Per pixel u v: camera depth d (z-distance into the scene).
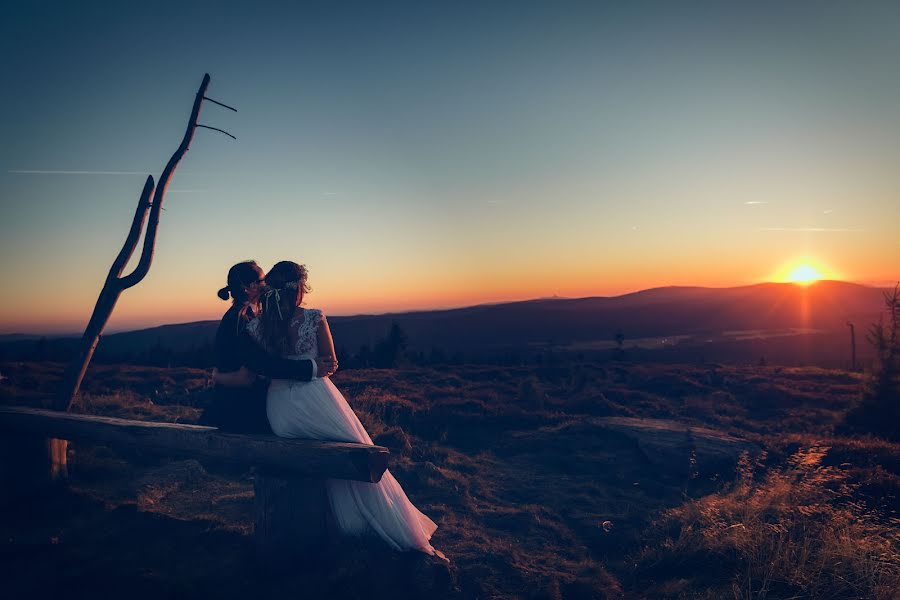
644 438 8.36
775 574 4.05
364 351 42.38
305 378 4.37
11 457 5.54
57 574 4.08
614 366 21.53
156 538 4.77
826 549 4.22
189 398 12.16
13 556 4.34
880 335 13.06
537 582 4.33
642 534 5.45
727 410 13.75
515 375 18.70
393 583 4.12
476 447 8.94
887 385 12.41
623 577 4.63
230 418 4.63
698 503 5.78
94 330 6.21
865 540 4.37
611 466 7.74
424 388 14.08
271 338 4.31
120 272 6.41
